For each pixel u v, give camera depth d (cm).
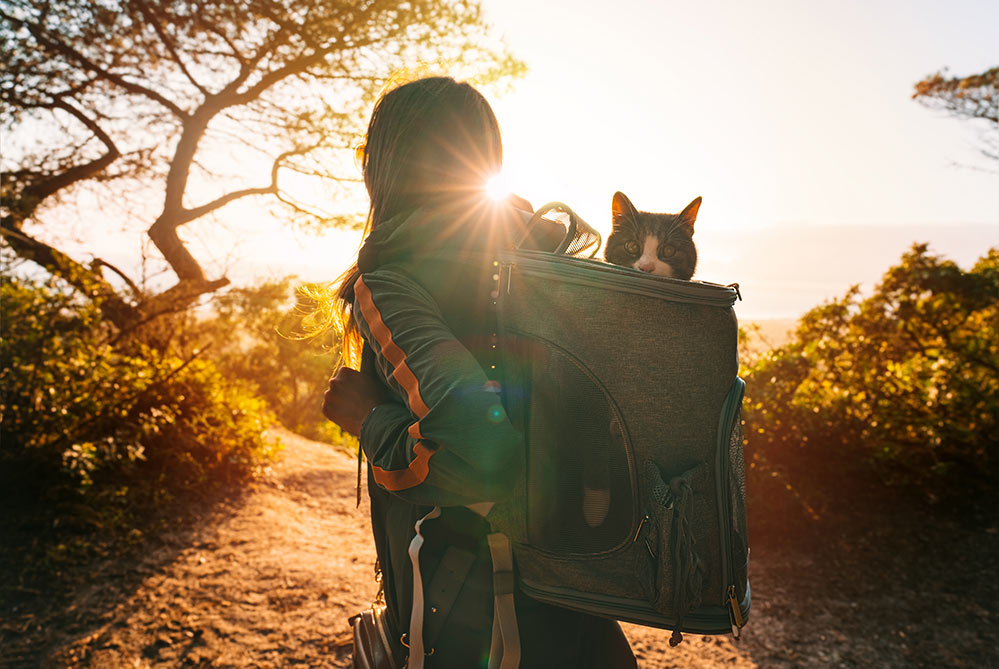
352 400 95
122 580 365
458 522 96
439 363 77
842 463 479
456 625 95
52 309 465
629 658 113
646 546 87
